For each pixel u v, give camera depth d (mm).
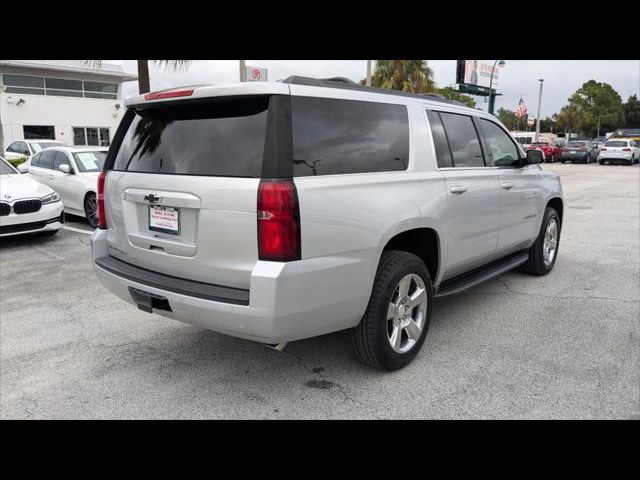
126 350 4176
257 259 2898
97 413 3264
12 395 3482
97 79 33938
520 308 5070
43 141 18156
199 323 3123
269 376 3701
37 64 30656
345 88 3434
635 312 4953
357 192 3225
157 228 3359
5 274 6473
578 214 11297
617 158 32656
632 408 3246
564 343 4230
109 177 3760
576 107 81125
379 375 3691
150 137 3508
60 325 4723
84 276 6375
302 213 2895
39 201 8047
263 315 2844
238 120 3068
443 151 4137
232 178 2955
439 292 4270
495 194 4691
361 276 3252
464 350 4098
